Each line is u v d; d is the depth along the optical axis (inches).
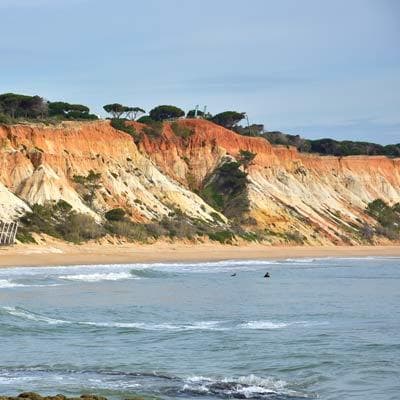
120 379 1712.6
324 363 1903.3
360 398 1584.6
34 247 6082.7
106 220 7352.4
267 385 1684.3
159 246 7214.6
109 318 2696.9
